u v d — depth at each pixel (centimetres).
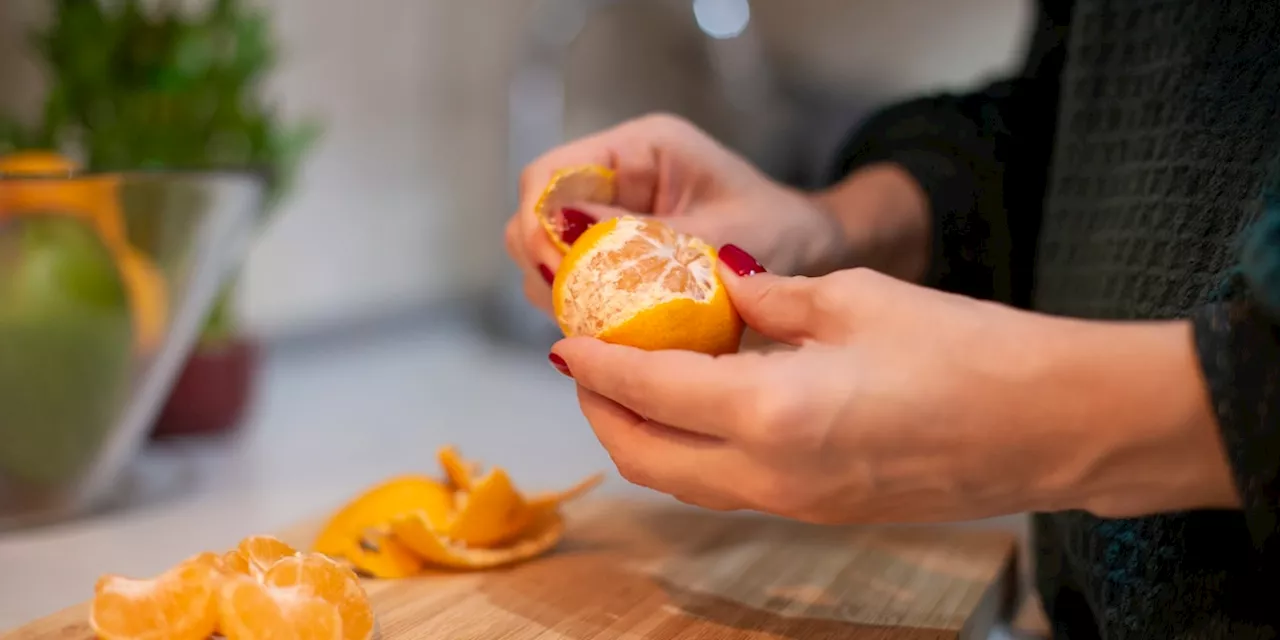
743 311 47
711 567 60
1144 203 52
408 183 127
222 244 72
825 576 59
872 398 40
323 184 114
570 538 64
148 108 79
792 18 130
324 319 119
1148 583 48
